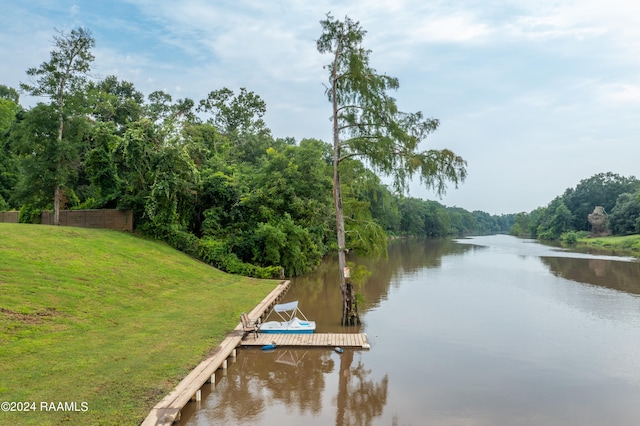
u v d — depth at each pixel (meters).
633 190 113.06
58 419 7.88
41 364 10.16
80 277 18.09
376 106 17.59
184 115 65.50
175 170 32.88
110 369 10.52
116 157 31.78
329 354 15.06
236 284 27.27
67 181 31.95
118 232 30.31
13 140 29.88
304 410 10.54
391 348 15.87
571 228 118.00
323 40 18.31
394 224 99.94
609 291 29.09
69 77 30.05
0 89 62.88
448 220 149.75
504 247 81.44
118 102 48.47
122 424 8.02
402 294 27.69
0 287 14.12
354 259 53.00
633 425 9.95
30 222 31.77
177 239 32.44
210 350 13.23
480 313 21.98
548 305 24.17
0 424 7.45
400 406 10.85
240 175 41.84
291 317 20.81
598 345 16.45
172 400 9.28
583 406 10.99
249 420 9.90
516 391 11.92
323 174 41.72
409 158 17.33
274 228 34.44
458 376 13.06
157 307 17.78
